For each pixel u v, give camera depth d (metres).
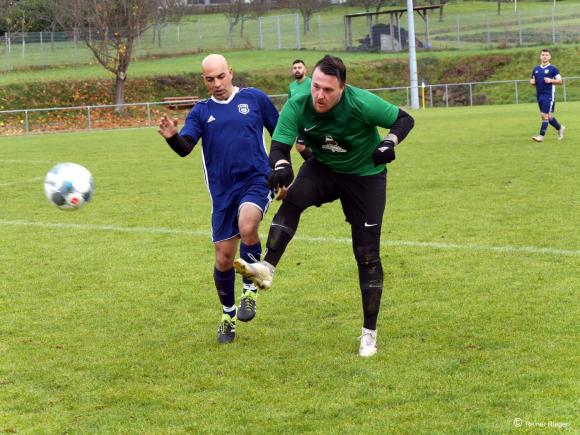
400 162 21.38
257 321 8.30
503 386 6.12
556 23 78.00
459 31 78.56
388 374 6.52
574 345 7.02
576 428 5.29
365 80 64.75
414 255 10.91
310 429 5.48
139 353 7.37
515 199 14.90
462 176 18.22
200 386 6.46
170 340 7.77
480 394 5.98
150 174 21.45
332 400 6.00
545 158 20.66
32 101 56.66
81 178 8.51
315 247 11.72
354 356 7.05
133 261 11.29
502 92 59.72
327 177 7.16
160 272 10.62
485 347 7.11
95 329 8.19
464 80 63.59
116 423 5.73
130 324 8.34
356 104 6.69
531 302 8.46
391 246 11.48
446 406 5.78
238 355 7.23
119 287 9.90
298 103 6.84
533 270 9.82
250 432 5.47
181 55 75.12
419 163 20.98
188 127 7.68
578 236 11.58
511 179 17.38
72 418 5.84
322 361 6.95
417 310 8.40
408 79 65.19
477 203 14.67
